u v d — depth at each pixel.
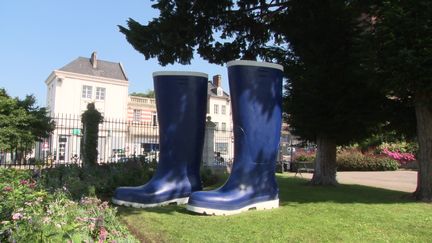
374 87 8.59
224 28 13.15
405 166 25.08
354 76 9.43
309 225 5.77
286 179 14.10
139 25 11.55
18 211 3.43
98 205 5.38
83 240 2.97
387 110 9.78
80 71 45.34
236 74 7.27
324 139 11.52
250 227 5.66
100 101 45.66
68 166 12.13
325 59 10.23
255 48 13.66
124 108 47.12
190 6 11.54
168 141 8.20
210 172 12.84
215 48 13.34
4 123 20.02
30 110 21.75
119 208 7.46
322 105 10.51
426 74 7.35
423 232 5.36
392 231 5.42
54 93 43.91
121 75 47.97
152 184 7.96
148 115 50.03
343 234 5.25
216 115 56.56
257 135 7.24
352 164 23.11
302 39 11.00
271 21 13.02
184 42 11.89
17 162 19.42
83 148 15.31
